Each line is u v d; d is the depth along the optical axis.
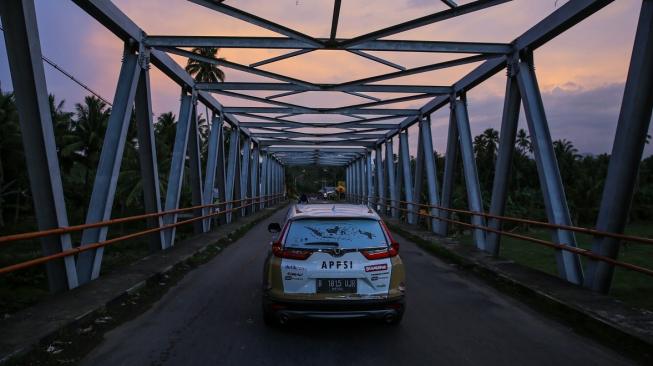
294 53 12.18
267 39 10.60
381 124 22.84
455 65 11.48
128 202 28.00
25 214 37.31
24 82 5.91
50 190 6.27
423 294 6.97
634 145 6.21
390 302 4.74
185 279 8.11
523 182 62.34
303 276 4.71
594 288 6.61
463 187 48.81
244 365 4.06
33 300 7.19
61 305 5.67
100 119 29.25
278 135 28.38
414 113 18.39
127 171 29.19
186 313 5.81
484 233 11.77
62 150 28.36
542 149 8.70
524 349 4.51
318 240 4.92
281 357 4.25
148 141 10.34
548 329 5.18
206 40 10.36
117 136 8.71
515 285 7.21
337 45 10.76
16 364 4.00
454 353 4.38
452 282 7.93
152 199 10.55
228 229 16.48
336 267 4.74
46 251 6.36
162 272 8.09
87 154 29.67
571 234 8.05
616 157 6.35
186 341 4.70
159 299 6.59
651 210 52.34
